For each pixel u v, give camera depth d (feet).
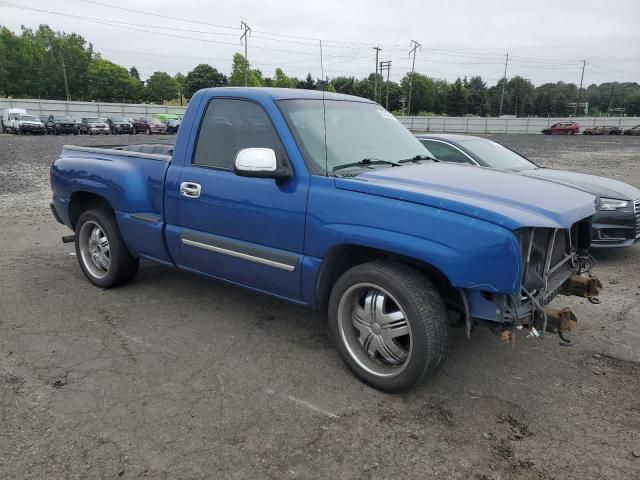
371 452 9.24
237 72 259.60
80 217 17.37
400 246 10.12
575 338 14.10
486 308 10.01
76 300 16.16
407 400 10.87
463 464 8.97
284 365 12.25
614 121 210.38
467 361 12.66
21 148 86.58
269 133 12.42
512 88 451.12
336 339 11.75
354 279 11.05
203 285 17.65
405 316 10.41
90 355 12.57
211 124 13.78
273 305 15.98
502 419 10.30
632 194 22.44
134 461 8.84
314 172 11.63
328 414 10.32
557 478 8.68
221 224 13.24
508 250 9.25
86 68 336.29
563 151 95.71
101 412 10.21
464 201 9.85
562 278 11.88
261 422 10.01
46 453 8.99
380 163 12.76
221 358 12.55
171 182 14.33
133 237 15.58
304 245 11.67
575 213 10.63
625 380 11.89
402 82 399.24
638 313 16.06
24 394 10.79
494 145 26.02
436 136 25.30
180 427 9.80
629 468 8.92
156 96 368.27
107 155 16.75
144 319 14.79
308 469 8.77
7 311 15.20
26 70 305.32
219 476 8.55
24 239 24.31
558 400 11.02
